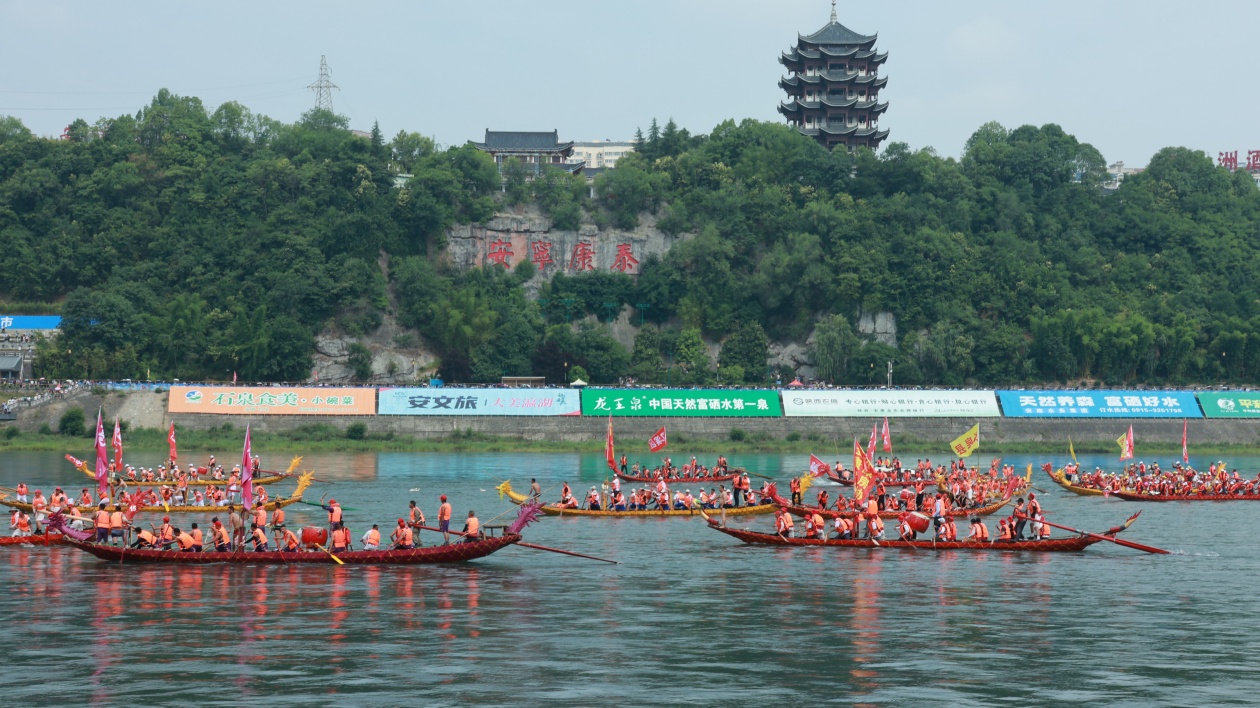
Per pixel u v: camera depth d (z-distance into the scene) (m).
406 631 64.44
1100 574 84.88
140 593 74.69
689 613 69.88
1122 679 55.72
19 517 98.38
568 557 92.38
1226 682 55.25
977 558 92.50
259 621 66.62
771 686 54.22
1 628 64.44
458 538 101.88
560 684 54.28
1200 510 130.38
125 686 53.34
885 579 82.31
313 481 146.75
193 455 181.12
